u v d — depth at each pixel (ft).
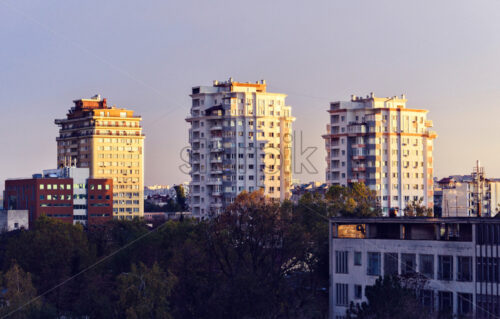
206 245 494.18
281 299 435.12
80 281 554.46
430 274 367.45
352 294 387.96
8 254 601.21
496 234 353.92
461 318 340.18
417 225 379.96
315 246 491.31
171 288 445.78
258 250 488.44
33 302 465.88
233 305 419.54
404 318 310.65
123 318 452.35
